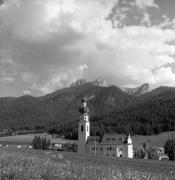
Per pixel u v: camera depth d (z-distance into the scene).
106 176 30.95
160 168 62.41
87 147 154.75
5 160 36.16
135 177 32.78
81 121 158.38
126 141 150.12
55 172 29.98
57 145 188.50
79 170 34.84
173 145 134.62
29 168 29.84
